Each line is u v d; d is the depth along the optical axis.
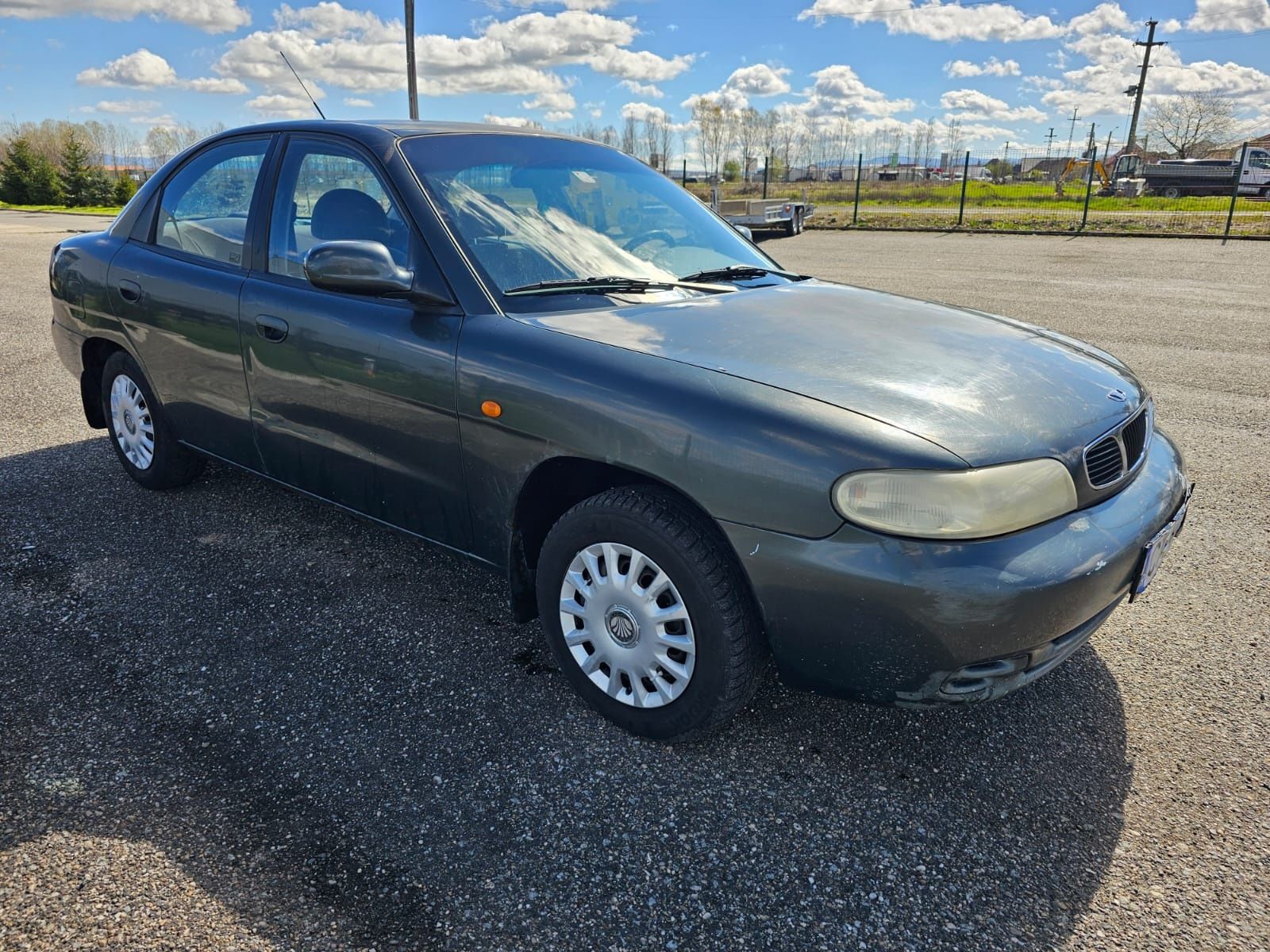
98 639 2.86
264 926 1.78
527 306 2.56
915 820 2.13
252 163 3.33
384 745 2.37
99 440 4.91
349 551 3.54
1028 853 2.04
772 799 2.20
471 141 3.10
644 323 2.50
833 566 1.95
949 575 1.89
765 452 2.01
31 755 2.29
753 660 2.18
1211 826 2.12
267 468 3.34
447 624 3.00
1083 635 2.13
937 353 2.42
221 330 3.24
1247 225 20.66
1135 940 1.80
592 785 2.23
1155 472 2.46
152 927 1.76
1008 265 13.89
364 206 2.87
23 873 1.90
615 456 2.21
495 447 2.46
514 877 1.93
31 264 13.45
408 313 2.67
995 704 2.61
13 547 3.53
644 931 1.80
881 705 2.07
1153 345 7.56
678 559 2.16
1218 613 3.14
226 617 3.02
